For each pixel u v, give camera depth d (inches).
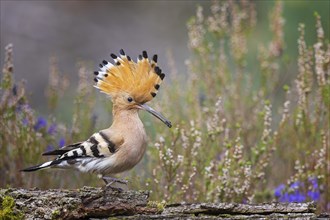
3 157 458.9
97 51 973.8
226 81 533.6
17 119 460.8
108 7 1018.1
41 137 468.8
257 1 764.6
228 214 337.7
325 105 466.0
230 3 563.2
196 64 546.0
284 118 462.9
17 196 339.0
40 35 969.5
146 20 1003.9
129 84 368.2
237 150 428.1
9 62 463.5
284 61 559.2
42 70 930.7
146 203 338.3
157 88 368.8
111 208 332.2
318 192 443.8
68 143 479.2
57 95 525.7
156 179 420.5
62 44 971.9
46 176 465.4
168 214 336.5
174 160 438.9
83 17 1004.6
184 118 516.1
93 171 361.1
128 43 979.3
